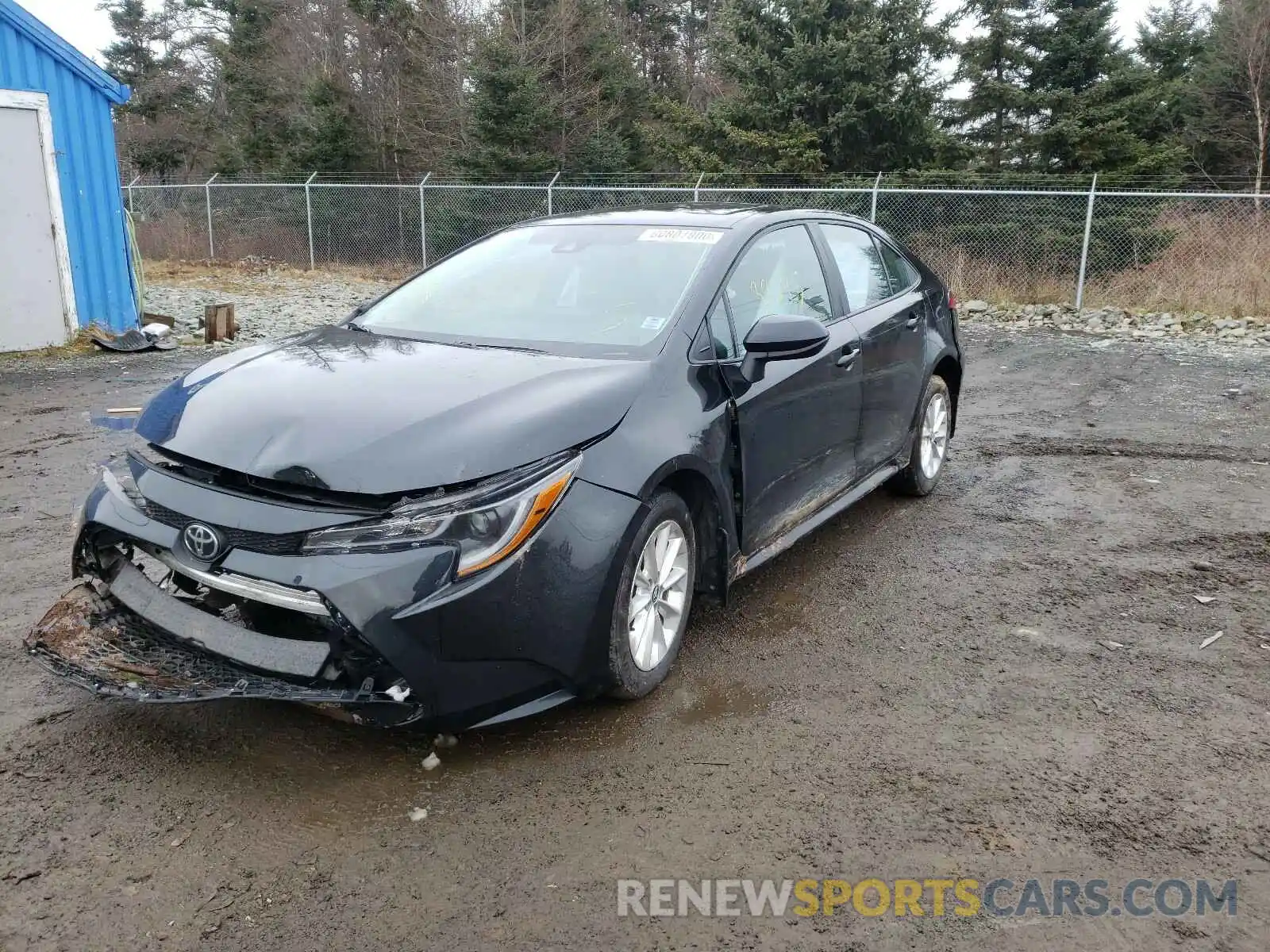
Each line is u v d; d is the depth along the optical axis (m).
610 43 28.89
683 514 3.53
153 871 2.57
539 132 26.30
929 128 21.50
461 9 29.22
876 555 5.04
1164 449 7.18
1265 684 3.71
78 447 6.81
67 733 3.19
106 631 3.19
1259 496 6.05
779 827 2.82
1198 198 15.77
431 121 30.69
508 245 4.64
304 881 2.55
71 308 11.45
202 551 2.87
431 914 2.45
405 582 2.73
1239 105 28.39
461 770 3.06
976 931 2.43
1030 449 7.22
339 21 31.48
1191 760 3.19
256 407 3.15
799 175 20.80
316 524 2.77
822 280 4.75
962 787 3.02
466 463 2.87
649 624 3.42
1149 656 3.94
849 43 20.78
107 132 11.68
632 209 4.80
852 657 3.90
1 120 10.67
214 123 39.41
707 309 3.86
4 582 4.39
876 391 5.00
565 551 2.98
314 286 19.52
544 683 3.04
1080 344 12.12
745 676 3.72
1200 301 14.14
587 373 3.42
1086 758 3.20
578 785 3.00
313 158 30.23
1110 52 20.69
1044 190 19.77
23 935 2.34
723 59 22.70
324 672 2.78
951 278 16.00
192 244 24.12
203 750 3.12
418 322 4.16
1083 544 5.22
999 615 4.32
